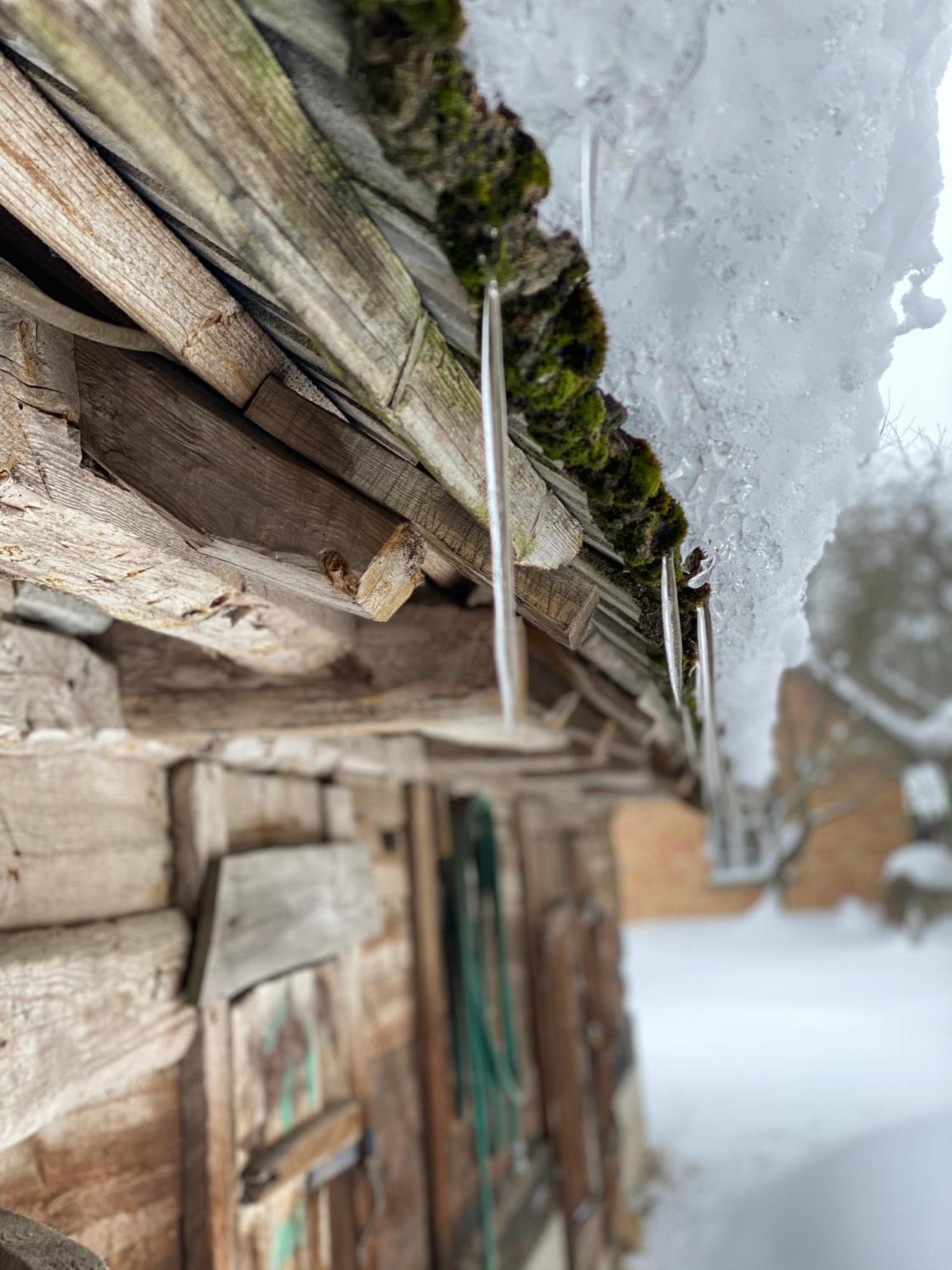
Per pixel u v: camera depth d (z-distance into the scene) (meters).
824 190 0.86
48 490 1.04
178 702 1.70
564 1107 5.06
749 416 0.91
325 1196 2.30
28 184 0.85
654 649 1.33
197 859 1.91
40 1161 1.47
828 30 0.83
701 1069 9.63
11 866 1.43
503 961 3.93
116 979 1.60
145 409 1.13
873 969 12.53
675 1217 6.46
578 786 4.31
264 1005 2.10
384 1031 2.93
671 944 14.21
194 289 0.99
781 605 1.14
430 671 1.65
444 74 0.65
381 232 0.80
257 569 1.16
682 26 0.72
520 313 0.82
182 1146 1.81
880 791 14.34
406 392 0.86
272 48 0.70
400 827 3.25
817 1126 7.64
